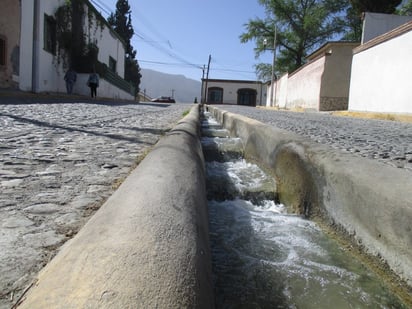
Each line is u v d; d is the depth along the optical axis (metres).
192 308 0.96
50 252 1.44
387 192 1.91
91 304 0.87
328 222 2.53
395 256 1.80
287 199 3.25
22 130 4.99
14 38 15.18
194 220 1.47
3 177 2.57
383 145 4.72
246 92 51.06
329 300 1.69
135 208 1.43
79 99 18.42
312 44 36.59
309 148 3.05
